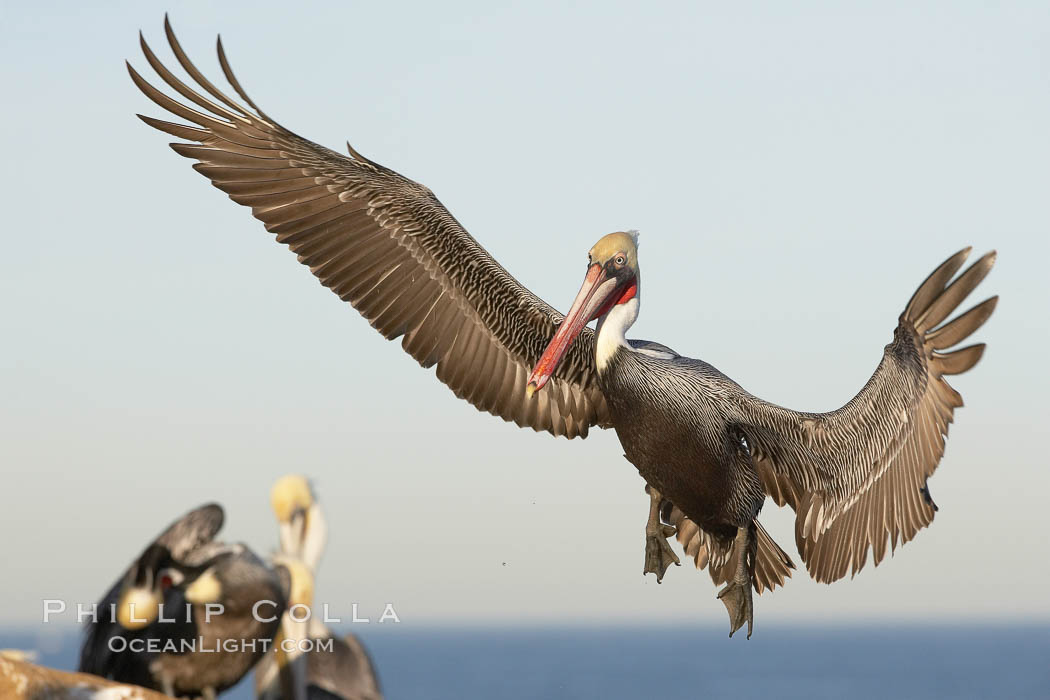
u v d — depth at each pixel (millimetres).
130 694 5930
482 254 12828
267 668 7352
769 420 11922
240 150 12391
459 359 12828
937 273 10734
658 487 12445
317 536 7254
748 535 12242
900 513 11242
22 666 5762
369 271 12609
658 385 11984
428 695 184875
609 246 12391
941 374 10891
